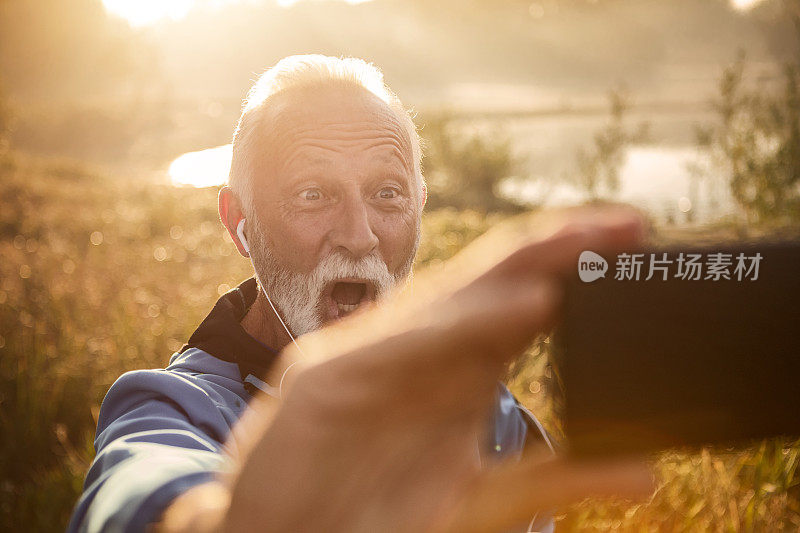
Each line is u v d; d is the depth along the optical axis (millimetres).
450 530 445
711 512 2754
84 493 888
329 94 1500
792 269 500
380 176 1473
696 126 5863
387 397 418
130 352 5230
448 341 409
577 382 497
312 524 425
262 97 1548
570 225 463
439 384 420
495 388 428
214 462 894
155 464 792
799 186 5098
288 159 1453
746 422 508
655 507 2689
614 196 7492
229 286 7031
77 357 5148
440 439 437
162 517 627
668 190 10727
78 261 8562
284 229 1458
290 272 1468
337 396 414
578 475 500
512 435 1523
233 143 1594
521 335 417
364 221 1441
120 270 8234
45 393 4629
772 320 503
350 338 428
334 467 422
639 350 491
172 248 9625
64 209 12336
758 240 505
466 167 17234
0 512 3588
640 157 15203
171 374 1303
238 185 1556
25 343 5223
